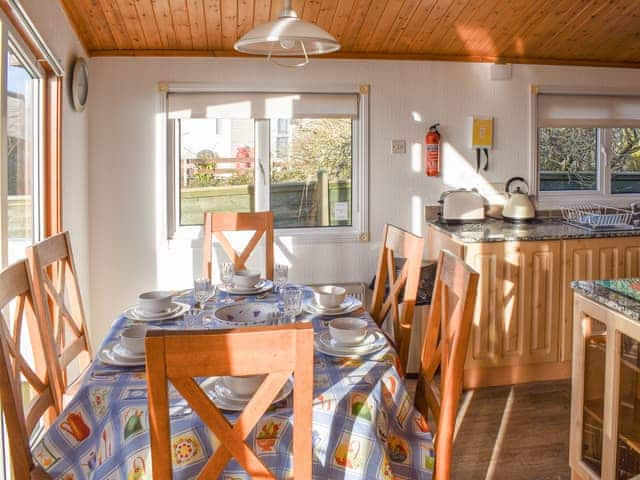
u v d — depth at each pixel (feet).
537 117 14.39
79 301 8.53
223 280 9.46
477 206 13.83
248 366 4.23
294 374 4.31
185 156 13.65
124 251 13.30
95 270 13.25
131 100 13.06
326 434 5.19
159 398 4.17
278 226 14.03
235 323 7.12
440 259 7.33
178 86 13.08
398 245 9.25
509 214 13.88
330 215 14.17
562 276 12.48
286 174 13.97
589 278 12.58
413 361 13.51
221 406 5.09
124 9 11.53
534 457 9.77
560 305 12.58
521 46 13.70
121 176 13.16
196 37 12.64
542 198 14.84
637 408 7.07
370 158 13.87
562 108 14.52
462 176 14.23
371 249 14.05
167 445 4.24
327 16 12.18
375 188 13.93
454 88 14.01
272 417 5.02
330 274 13.98
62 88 10.44
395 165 13.96
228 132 13.70
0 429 7.65
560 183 15.01
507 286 12.28
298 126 13.89
